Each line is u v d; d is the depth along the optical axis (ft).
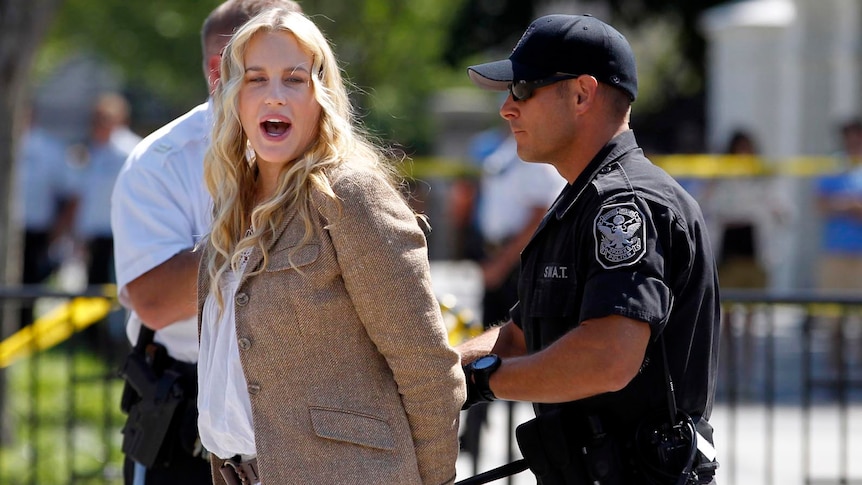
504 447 69.72
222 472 29.96
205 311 30.09
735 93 142.00
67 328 59.41
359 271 27.43
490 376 30.71
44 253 113.70
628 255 28.63
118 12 188.03
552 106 30.68
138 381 36.70
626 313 28.19
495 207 70.38
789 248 118.83
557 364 29.14
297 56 28.43
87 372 81.05
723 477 68.54
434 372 28.02
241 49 28.60
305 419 27.76
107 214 102.27
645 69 236.02
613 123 30.89
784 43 135.64
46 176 112.47
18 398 78.59
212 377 29.35
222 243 29.40
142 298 36.14
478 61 226.99
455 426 28.81
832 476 68.44
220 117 29.35
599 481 29.94
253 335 27.99
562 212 30.35
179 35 186.80
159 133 37.76
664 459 29.60
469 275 116.37
